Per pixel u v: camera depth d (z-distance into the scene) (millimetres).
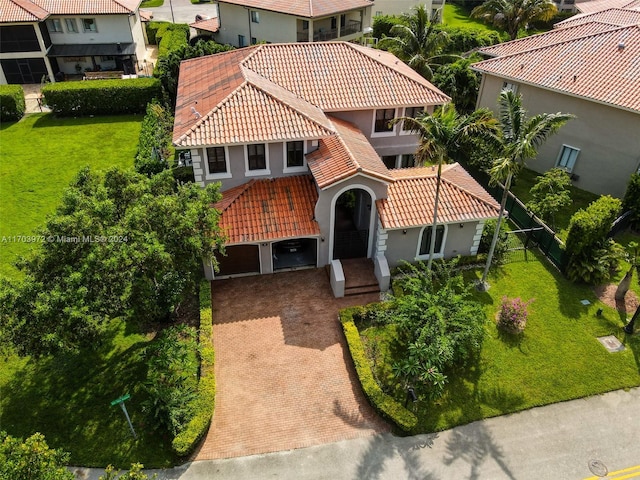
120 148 37000
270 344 20984
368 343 20953
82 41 50250
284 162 24719
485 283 24078
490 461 16812
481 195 24500
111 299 16625
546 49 33594
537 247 27109
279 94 26000
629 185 27891
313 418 18156
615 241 27516
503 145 19750
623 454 17141
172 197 18844
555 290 24188
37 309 14828
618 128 29094
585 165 31594
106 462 16562
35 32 46281
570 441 17516
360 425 17953
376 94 28297
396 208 23203
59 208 17281
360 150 24422
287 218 23453
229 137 22859
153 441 17234
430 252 22656
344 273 24391
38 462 11859
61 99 41406
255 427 17797
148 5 84062
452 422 18016
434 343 17891
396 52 40906
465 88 40250
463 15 79438
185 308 22672
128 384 19234
